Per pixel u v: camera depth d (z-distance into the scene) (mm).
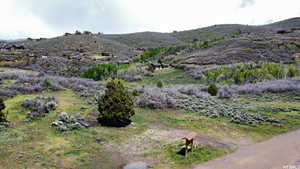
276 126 13141
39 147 9156
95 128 11758
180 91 24047
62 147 9273
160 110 16578
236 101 20953
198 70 46188
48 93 19516
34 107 13922
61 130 10969
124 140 10531
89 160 8398
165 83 39656
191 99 19984
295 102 20234
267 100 21234
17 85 20109
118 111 12289
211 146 10078
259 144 10352
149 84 37938
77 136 10500
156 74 50312
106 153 9102
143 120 13828
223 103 19516
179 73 48875
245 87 26984
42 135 10398
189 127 12789
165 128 12500
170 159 8719
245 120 13922
